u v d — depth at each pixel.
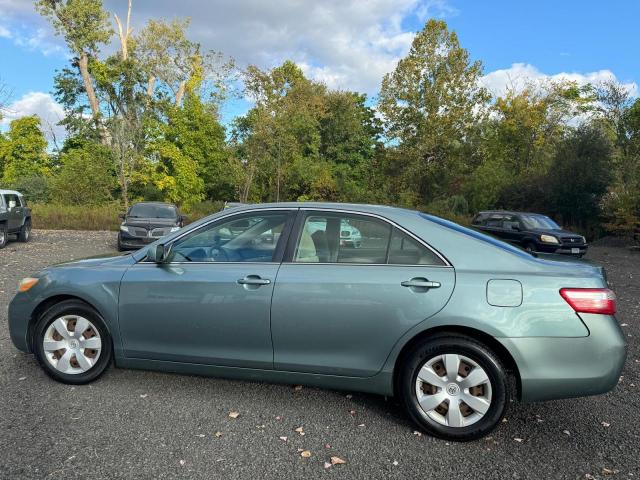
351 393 4.20
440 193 37.22
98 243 17.81
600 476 2.99
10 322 4.29
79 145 36.19
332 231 3.79
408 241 3.63
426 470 3.02
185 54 37.69
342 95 46.19
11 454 3.06
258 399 4.03
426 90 37.41
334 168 44.44
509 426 3.67
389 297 3.48
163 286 3.91
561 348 3.28
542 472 3.03
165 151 32.91
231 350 3.81
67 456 3.06
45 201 31.11
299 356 3.68
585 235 25.72
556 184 26.88
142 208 16.11
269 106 35.47
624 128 26.78
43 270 4.34
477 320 3.32
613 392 4.38
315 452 3.21
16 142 34.97
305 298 3.62
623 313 7.69
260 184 38.88
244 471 2.96
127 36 38.31
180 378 4.42
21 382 4.22
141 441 3.28
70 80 37.28
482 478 2.94
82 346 4.14
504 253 3.53
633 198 22.42
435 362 3.46
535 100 37.25
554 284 3.34
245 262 3.86
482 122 39.06
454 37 36.81
